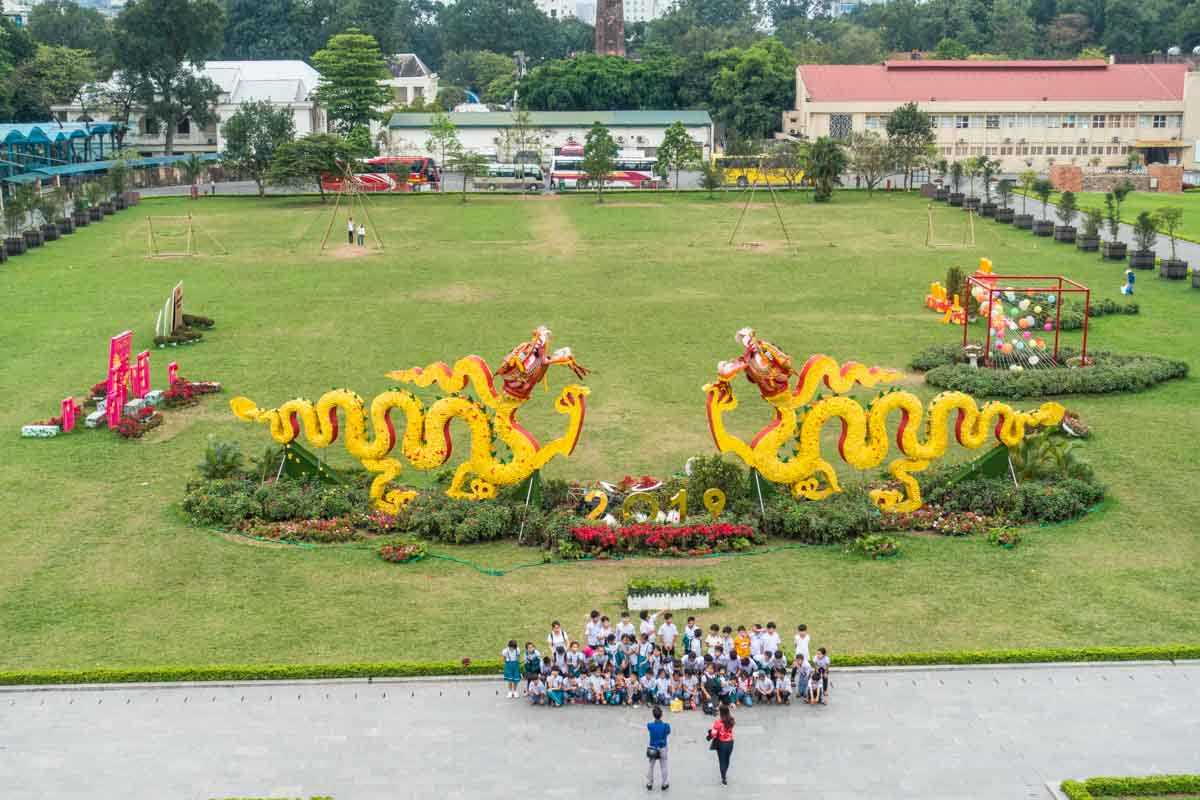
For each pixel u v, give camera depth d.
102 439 61.50
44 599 44.16
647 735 35.44
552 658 38.62
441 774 33.38
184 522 51.16
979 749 34.53
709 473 51.50
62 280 101.38
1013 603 43.62
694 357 76.69
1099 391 68.38
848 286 98.50
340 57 172.88
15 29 186.62
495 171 170.38
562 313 89.25
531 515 49.56
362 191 156.00
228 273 105.12
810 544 48.81
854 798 32.28
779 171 166.25
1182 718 36.03
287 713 36.41
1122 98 182.00
